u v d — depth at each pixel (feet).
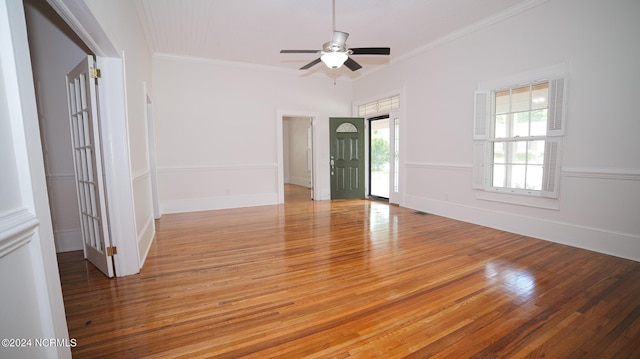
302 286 7.73
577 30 10.16
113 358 5.00
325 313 6.43
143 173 10.61
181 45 15.66
